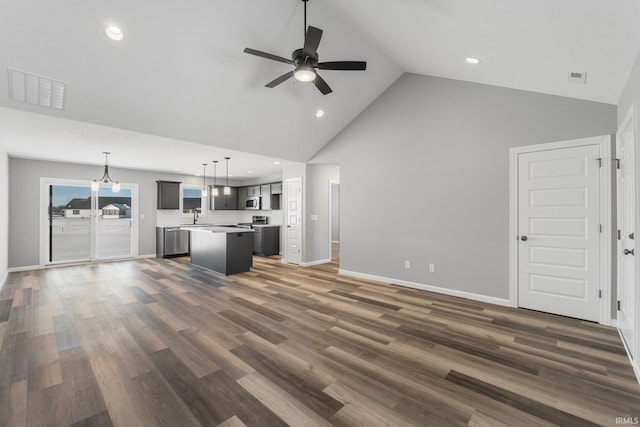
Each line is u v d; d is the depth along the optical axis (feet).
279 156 18.57
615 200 9.61
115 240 23.59
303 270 19.12
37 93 9.70
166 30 8.96
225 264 17.54
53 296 13.17
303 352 8.00
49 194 20.51
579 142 10.20
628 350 8.00
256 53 8.42
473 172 12.55
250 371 7.05
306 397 6.08
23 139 14.19
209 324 9.96
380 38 11.23
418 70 13.65
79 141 14.57
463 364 7.40
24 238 19.11
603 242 9.81
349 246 17.37
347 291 13.98
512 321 10.18
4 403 5.82
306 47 8.11
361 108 16.26
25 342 8.57
